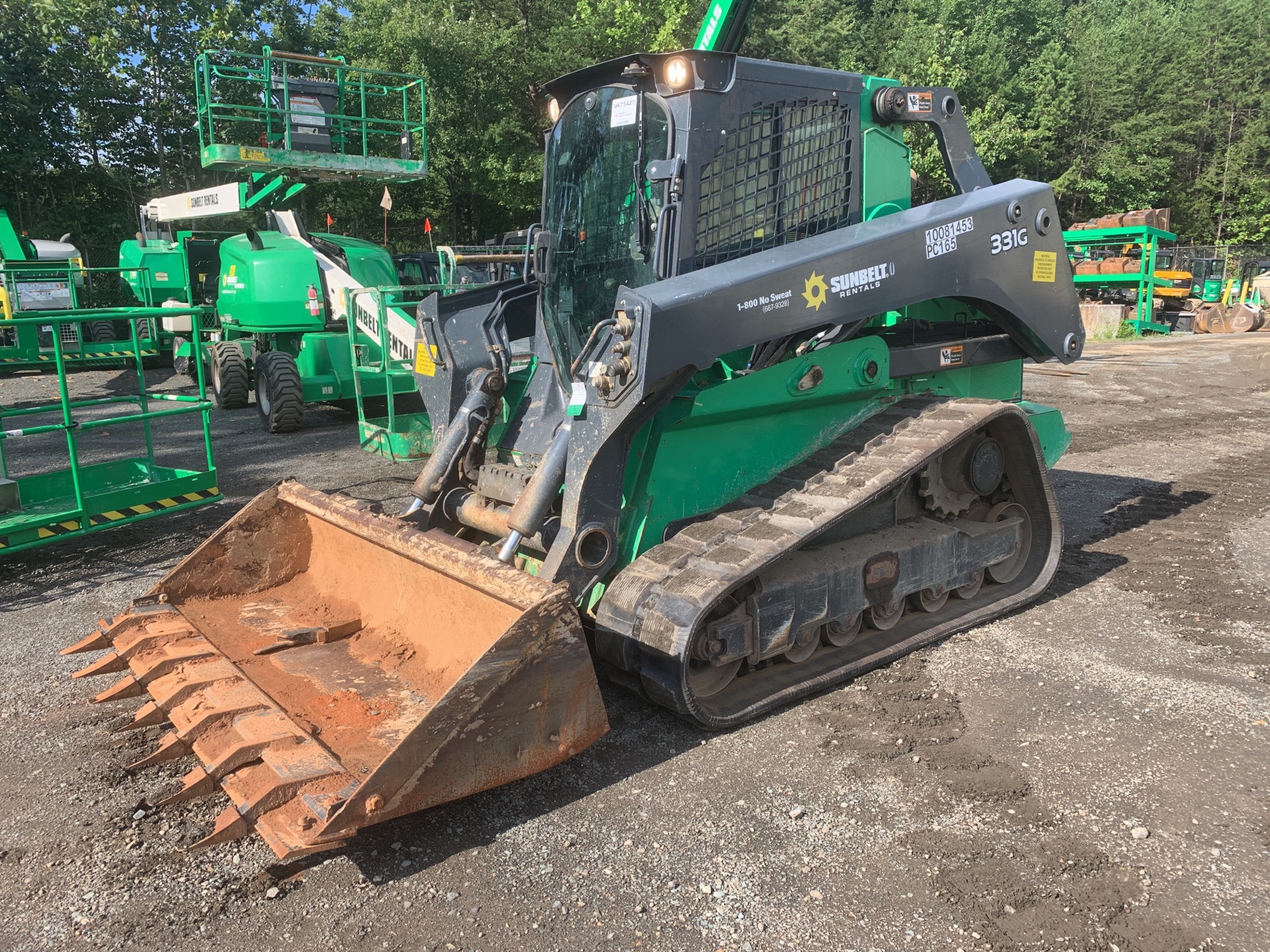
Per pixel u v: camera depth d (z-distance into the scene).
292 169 10.96
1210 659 4.20
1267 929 2.43
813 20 26.77
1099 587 5.21
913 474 4.34
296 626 3.74
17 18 23.05
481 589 3.04
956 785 3.15
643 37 20.55
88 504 5.78
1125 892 2.58
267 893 2.64
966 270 4.42
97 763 3.39
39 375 14.97
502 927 2.48
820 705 3.77
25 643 4.55
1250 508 6.96
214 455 8.79
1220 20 36.19
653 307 3.23
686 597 3.32
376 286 10.45
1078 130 33.62
